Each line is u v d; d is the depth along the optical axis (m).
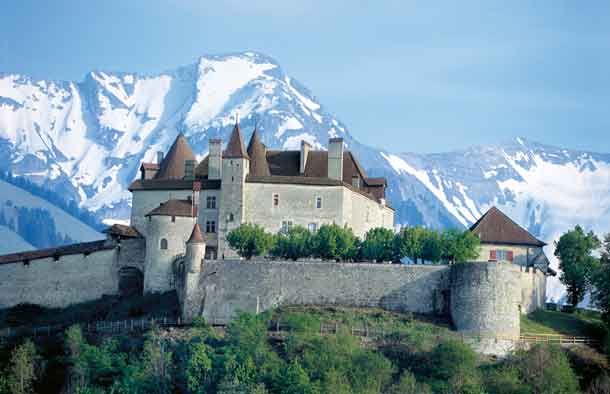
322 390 132.12
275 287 162.38
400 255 169.50
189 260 164.12
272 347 148.62
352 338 147.12
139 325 163.25
